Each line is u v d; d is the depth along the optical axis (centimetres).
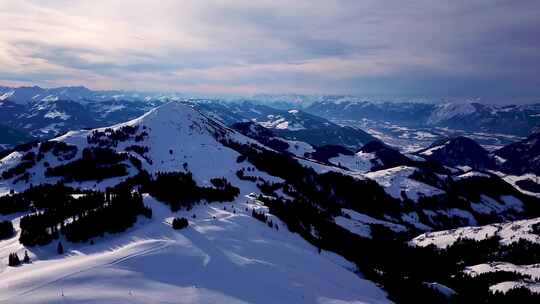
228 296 7631
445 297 14350
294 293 8669
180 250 9738
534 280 18488
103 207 13050
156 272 8319
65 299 6425
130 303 6494
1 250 11269
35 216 14000
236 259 9875
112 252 9756
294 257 11844
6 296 6575
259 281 8800
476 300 15188
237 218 14750
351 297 9588
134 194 15175
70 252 10456
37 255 10406
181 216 14138
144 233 11700
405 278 15362
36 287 6988
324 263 12488
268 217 17025
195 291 7525
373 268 16425
